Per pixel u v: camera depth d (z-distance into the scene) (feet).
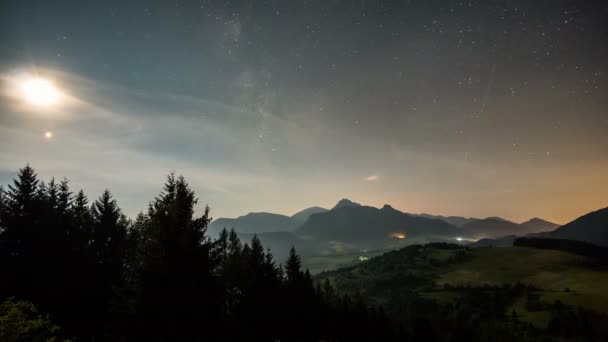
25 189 129.70
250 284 129.90
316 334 183.83
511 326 557.74
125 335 76.13
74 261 122.01
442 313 640.58
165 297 65.87
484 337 506.89
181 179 77.71
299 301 166.61
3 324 46.52
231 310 121.39
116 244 138.21
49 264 117.70
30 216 125.70
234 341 106.93
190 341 67.41
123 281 119.44
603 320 526.57
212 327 73.36
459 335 477.36
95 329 97.45
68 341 64.39
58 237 125.18
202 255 72.43
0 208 124.77
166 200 81.00
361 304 315.58
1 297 105.40
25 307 50.08
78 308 108.88
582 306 599.57
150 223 75.15
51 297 109.19
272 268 153.79
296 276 185.57
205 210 77.77
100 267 126.72
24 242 121.70
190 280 68.95
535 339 496.64
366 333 278.46
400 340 329.11
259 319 123.34
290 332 145.38
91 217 140.56
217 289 73.82
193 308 67.72
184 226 72.95
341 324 260.01
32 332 50.60
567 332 507.30
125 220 151.74
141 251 72.79
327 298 349.82
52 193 142.72
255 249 160.56
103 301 112.06
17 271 112.68
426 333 350.43
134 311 66.39
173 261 68.23
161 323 65.10
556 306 622.95
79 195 154.71
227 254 176.65
